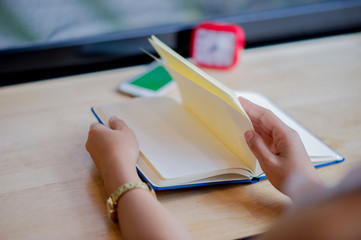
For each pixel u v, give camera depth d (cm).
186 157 65
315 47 123
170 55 65
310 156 68
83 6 105
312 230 28
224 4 120
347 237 27
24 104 88
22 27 101
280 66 111
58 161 70
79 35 108
